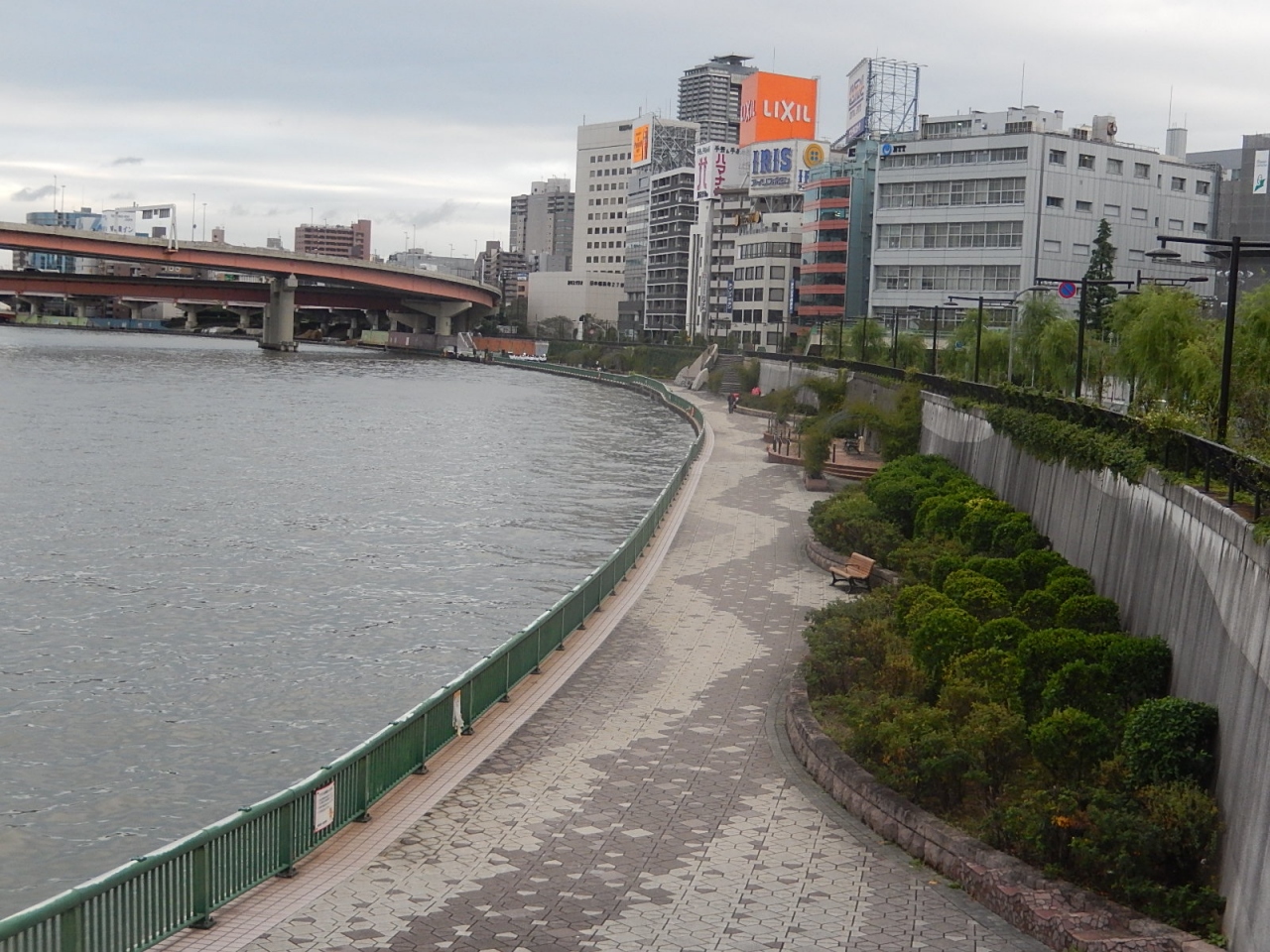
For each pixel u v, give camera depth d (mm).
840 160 174000
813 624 33594
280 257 181500
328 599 46188
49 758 30688
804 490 66500
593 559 54375
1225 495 24500
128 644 39969
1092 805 19328
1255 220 113250
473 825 21703
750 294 178000
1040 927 17719
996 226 116688
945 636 27656
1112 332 60938
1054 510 39094
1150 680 24984
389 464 82438
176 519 60562
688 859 20484
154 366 164250
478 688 27359
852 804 22531
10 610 43219
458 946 17484
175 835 26844
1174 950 16906
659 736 26609
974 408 55938
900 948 17531
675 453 93375
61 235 158250
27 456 78312
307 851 20391
